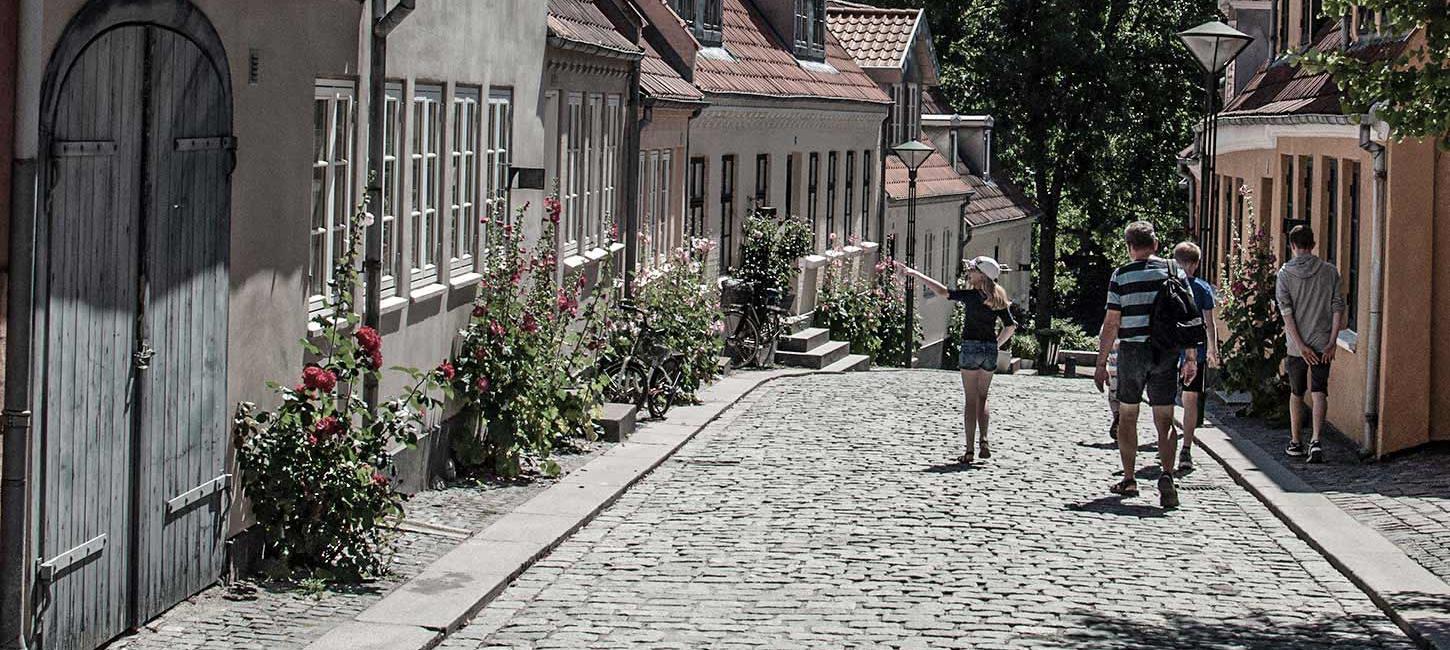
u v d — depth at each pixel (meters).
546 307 15.38
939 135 45.19
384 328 12.52
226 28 9.34
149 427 8.66
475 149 14.86
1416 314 15.56
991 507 13.56
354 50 11.57
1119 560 11.49
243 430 9.87
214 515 9.59
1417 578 10.66
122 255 8.25
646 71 22.92
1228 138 26.55
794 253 27.02
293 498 9.98
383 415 10.63
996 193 49.09
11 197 7.28
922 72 40.34
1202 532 12.65
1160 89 48.50
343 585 10.02
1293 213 21.44
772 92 28.19
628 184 21.44
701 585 10.55
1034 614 9.76
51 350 7.59
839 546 11.85
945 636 9.16
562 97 18.11
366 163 12.00
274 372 10.38
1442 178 15.47
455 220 14.52
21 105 7.25
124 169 8.22
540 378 14.85
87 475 8.04
